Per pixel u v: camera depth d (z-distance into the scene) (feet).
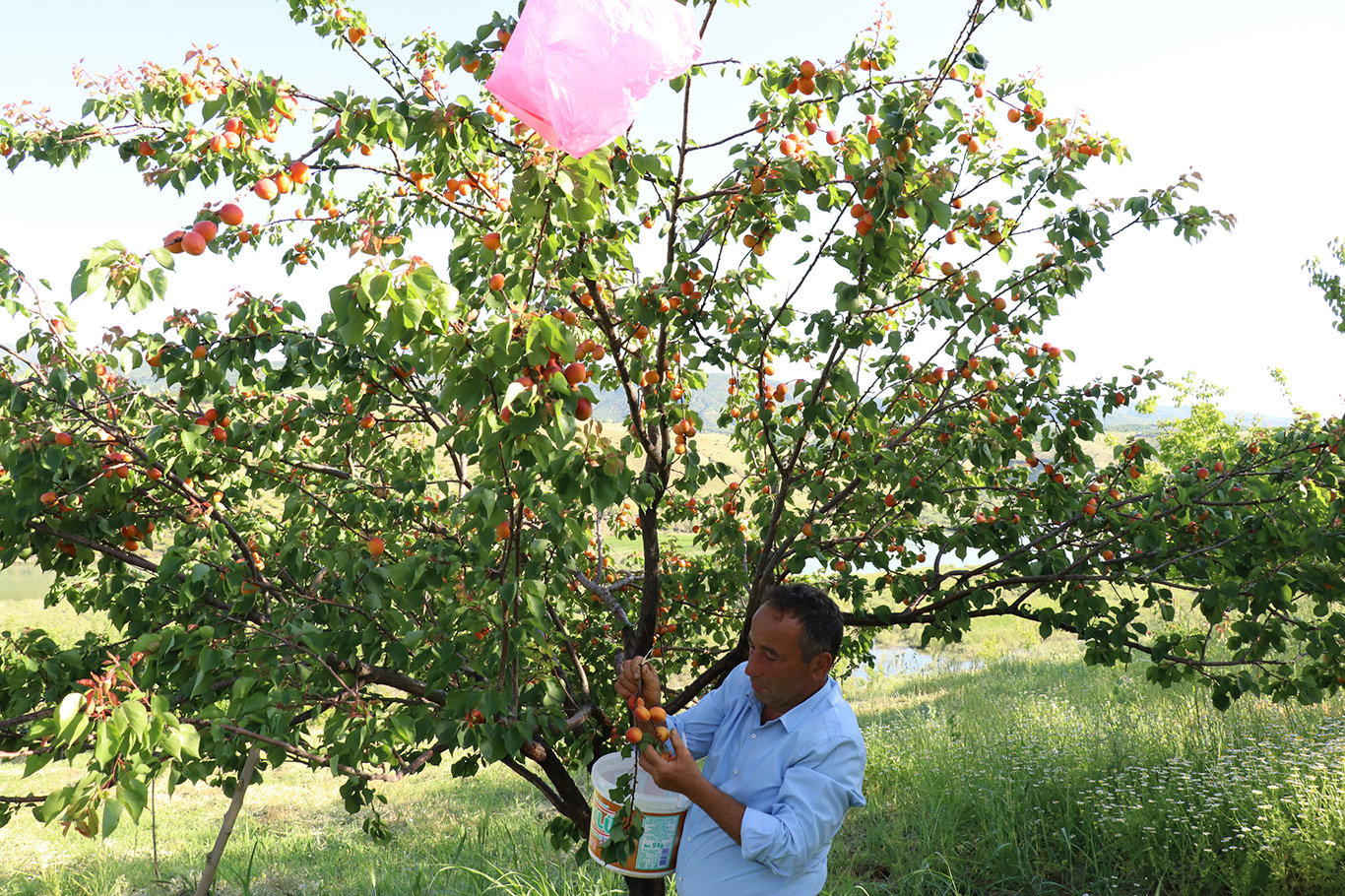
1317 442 11.98
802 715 6.71
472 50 8.46
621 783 7.16
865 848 17.94
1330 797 15.33
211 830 25.23
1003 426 12.26
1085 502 12.11
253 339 9.25
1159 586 11.73
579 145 5.36
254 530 11.90
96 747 5.74
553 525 6.88
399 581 8.66
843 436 11.74
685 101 10.04
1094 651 12.13
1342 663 10.99
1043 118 10.11
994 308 10.38
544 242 7.52
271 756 8.73
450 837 21.94
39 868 20.93
